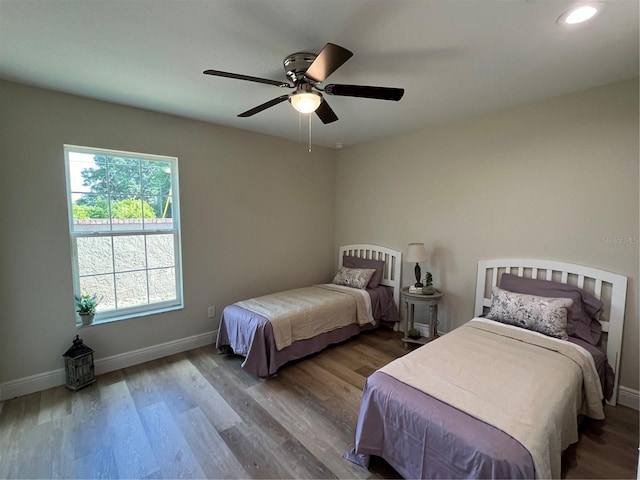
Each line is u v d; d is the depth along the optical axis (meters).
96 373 2.84
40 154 2.50
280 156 4.07
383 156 4.09
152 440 2.02
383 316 3.91
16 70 2.16
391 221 4.05
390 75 2.23
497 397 1.61
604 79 2.30
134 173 3.06
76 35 1.73
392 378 1.82
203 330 3.50
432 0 1.44
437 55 1.95
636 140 2.29
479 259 3.21
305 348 3.11
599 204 2.47
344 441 2.02
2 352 2.41
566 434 1.68
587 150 2.50
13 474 1.75
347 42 1.80
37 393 2.53
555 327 2.32
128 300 3.09
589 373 2.04
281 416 2.27
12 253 2.42
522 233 2.89
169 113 3.08
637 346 2.34
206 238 3.46
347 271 4.19
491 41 1.79
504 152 2.98
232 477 1.74
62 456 1.88
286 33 1.71
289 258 4.26
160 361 3.12
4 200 2.38
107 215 2.93
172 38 1.76
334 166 4.77
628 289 2.36
